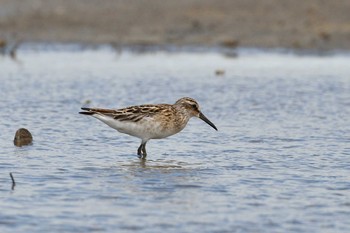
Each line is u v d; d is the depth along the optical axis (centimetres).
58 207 1145
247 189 1249
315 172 1361
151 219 1094
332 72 2522
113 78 2417
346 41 2925
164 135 1498
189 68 2609
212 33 3055
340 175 1340
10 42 2978
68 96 2136
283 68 2600
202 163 1430
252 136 1672
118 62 2720
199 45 2964
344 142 1614
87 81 2364
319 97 2134
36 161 1434
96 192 1226
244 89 2245
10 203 1162
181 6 3312
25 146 1562
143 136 1484
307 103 2056
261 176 1332
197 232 1041
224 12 3234
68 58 2781
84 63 2688
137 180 1303
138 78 2419
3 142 1595
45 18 3225
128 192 1227
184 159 1464
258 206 1157
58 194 1212
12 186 1257
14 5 3359
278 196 1210
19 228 1052
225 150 1541
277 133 1702
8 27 3123
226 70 2570
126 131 1480
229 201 1183
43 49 2923
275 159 1462
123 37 3045
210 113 1930
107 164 1419
